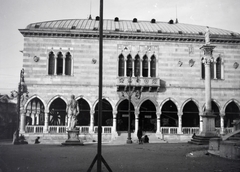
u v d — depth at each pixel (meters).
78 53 44.78
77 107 30.67
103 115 47.12
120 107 48.59
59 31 43.97
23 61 43.75
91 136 42.41
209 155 20.28
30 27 44.25
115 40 45.41
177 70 46.00
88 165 16.22
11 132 51.19
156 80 44.34
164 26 50.69
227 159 18.41
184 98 45.59
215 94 46.09
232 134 24.36
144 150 24.45
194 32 47.97
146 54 45.75
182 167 15.44
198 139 30.77
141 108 48.78
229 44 47.16
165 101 45.25
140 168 15.18
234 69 46.97
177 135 43.72
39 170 14.75
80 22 49.06
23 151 23.52
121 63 45.62
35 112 51.53
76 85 44.06
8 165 16.28
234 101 46.38
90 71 44.56
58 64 44.84
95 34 44.50
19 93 39.16
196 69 46.28
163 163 16.86
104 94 44.38
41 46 44.25
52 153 21.98
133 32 45.34
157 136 43.66
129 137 36.66
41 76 43.78
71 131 30.25
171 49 46.22
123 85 43.69
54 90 43.78
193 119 49.56
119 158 19.16
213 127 30.36
